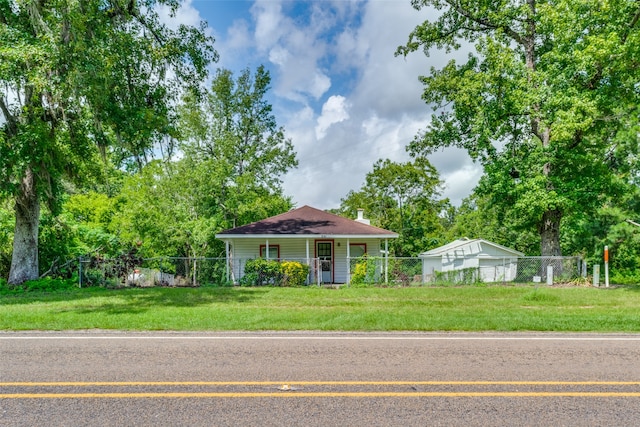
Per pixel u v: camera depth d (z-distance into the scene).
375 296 14.09
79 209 25.30
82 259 16.95
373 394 4.60
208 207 26.61
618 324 8.73
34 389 4.72
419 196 37.72
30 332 7.88
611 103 16.88
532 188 18.38
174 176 23.92
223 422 3.85
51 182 16.25
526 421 3.92
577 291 15.20
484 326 8.43
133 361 5.87
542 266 19.48
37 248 16.64
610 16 15.86
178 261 22.30
